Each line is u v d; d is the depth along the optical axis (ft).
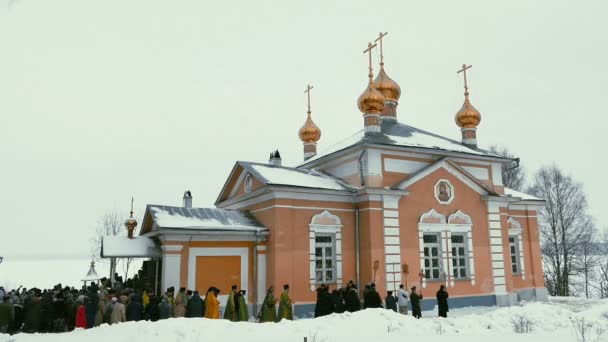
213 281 63.82
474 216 80.53
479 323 55.67
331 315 52.49
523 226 93.71
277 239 65.98
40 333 47.57
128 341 42.29
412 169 76.89
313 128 101.60
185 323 45.68
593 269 145.38
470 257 78.33
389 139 77.51
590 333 47.80
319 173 80.23
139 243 63.46
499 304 78.95
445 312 62.44
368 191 70.03
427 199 75.97
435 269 75.41
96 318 50.90
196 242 63.52
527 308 64.44
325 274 69.77
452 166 79.51
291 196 68.28
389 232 71.15
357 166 75.05
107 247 61.57
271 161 86.02
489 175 85.76
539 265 93.30
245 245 67.00
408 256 72.33
